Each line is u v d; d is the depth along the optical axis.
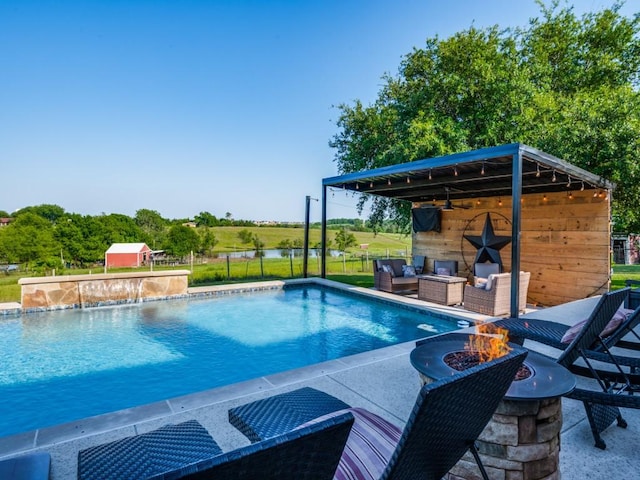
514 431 1.68
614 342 3.42
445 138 10.62
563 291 7.98
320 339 5.84
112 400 3.79
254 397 3.09
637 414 2.86
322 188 9.86
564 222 7.98
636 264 15.63
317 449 0.88
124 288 8.11
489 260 9.31
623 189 9.01
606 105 8.91
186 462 1.55
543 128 9.87
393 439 1.67
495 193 9.23
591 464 2.22
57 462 2.19
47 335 5.96
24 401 3.77
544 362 2.07
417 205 11.52
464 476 1.79
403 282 8.90
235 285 9.59
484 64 11.20
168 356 5.06
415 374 3.60
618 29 12.30
